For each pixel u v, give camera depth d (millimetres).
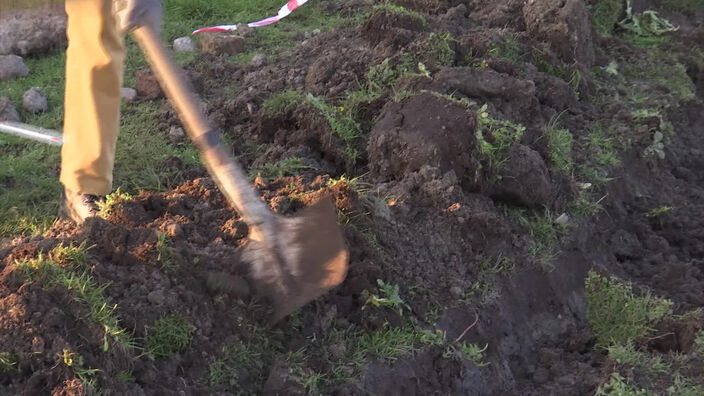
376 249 2441
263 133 3150
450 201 2688
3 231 2652
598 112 3600
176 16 4246
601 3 4363
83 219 2484
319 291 2170
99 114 2412
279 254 2168
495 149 2818
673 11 4918
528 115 3199
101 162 2475
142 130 3213
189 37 4008
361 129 3074
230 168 2123
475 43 3484
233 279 2209
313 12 4324
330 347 2217
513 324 2580
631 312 2590
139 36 2131
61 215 2654
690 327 2498
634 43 4434
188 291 2148
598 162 3285
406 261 2512
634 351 2467
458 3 4078
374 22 3531
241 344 2141
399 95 2969
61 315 1951
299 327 2260
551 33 3703
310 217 2203
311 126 3027
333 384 2156
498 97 3152
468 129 2768
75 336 1951
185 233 2371
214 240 2352
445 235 2617
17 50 3791
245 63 3746
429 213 2664
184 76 2166
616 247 3078
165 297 2111
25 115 3348
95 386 1873
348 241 2408
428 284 2502
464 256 2617
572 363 2521
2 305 1948
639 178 3436
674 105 3912
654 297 2697
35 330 1913
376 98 3090
